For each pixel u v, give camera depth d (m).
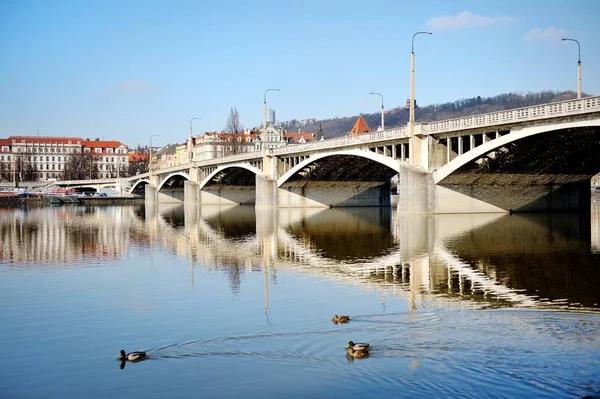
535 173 64.62
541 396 13.41
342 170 92.12
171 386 14.81
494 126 54.91
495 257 34.69
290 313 21.50
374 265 32.91
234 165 108.94
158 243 46.88
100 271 32.62
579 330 18.30
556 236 45.06
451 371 14.93
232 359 16.52
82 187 198.38
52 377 15.76
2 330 20.25
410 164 65.69
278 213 88.06
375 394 13.78
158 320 21.09
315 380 14.73
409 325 19.19
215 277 29.97
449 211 65.88
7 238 52.19
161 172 151.62
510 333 18.03
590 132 49.84
